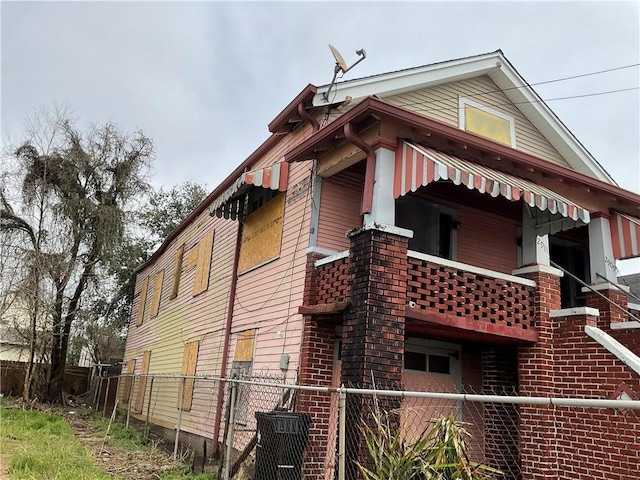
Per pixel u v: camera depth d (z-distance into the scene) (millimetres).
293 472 6145
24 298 17891
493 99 11109
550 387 7574
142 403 17578
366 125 7332
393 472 4250
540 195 6676
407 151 6867
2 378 20750
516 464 7664
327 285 7867
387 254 6691
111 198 20516
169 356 16172
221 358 11383
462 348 9508
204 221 15219
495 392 8805
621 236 8773
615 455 6637
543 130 11562
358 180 9328
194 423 12164
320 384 7777
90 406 20750
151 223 30875
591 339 7266
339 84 9016
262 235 10602
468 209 10570
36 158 19516
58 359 19859
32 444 9727
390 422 5934
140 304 22328
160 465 9109
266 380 8805
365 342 6270
